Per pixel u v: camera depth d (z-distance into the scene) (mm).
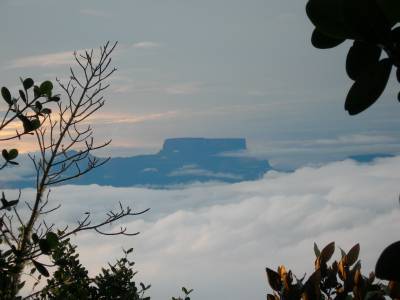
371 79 743
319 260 1834
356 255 1808
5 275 3811
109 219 4504
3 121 3826
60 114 4664
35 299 5305
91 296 7102
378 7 707
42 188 4359
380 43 723
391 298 1541
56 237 3623
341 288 1802
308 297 1578
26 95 3879
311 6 725
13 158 3846
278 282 1831
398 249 733
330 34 726
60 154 4586
